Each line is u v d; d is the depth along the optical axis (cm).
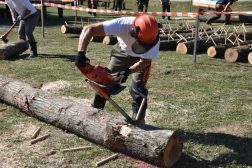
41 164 252
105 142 266
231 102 420
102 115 281
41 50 759
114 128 261
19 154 267
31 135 303
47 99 324
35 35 1001
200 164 258
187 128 333
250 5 2145
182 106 402
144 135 246
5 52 625
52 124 327
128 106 395
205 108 395
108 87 235
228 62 695
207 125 342
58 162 255
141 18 228
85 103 403
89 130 277
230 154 277
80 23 1380
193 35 956
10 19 1388
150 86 490
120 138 255
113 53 306
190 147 288
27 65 591
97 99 317
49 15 1712
